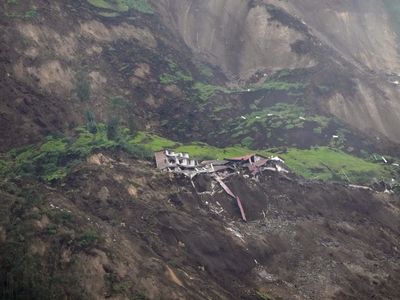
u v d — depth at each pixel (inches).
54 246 2244.1
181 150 3430.1
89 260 2204.7
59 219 2338.8
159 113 4005.9
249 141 3939.5
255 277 2610.7
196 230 2672.2
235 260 2635.3
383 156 4119.1
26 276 2144.4
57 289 2121.1
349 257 2923.2
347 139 4163.4
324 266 2795.3
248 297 2447.1
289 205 3176.7
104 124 3528.5
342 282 2709.2
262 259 2723.9
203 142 3858.3
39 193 2504.9
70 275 2166.6
